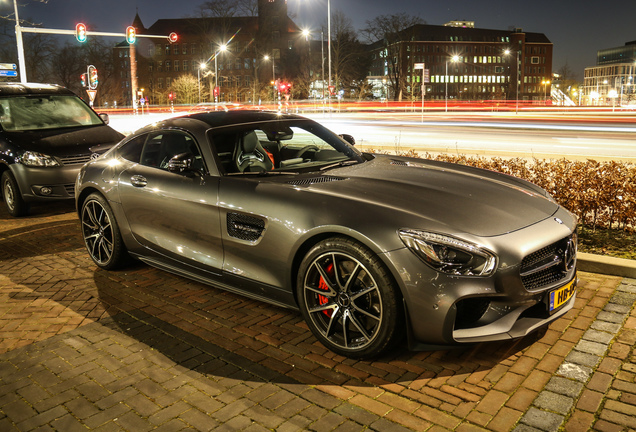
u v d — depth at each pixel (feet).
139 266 16.52
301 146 14.16
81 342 11.44
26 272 16.26
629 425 8.04
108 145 25.76
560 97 392.47
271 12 317.83
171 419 8.57
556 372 9.59
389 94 271.28
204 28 287.07
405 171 12.80
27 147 23.73
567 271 10.62
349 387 9.39
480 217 10.15
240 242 11.85
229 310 12.98
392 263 9.36
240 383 9.62
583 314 11.89
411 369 9.92
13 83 28.37
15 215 24.16
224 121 14.01
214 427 8.32
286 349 10.89
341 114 178.91
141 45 367.45
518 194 11.67
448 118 137.08
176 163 12.58
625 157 37.83
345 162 13.70
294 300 11.34
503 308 9.57
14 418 8.73
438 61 413.59
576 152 43.86
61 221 22.99
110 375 10.02
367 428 8.18
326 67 241.35
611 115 156.25
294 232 10.71
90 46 295.48
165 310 13.08
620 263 14.05
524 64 448.24
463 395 9.00
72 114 27.86
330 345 10.57
